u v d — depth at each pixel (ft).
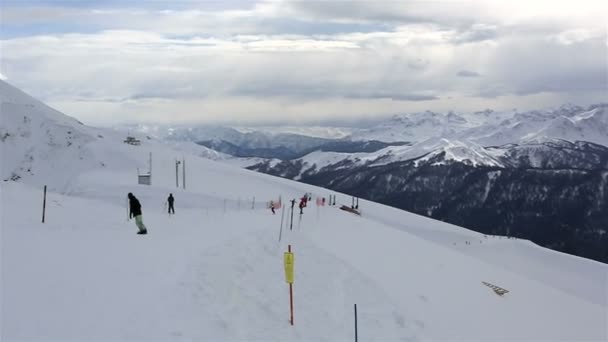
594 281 162.81
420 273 87.51
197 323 50.14
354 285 73.77
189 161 309.01
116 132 358.02
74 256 64.80
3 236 72.64
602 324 80.94
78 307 48.06
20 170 251.39
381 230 126.72
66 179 241.76
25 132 274.77
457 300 77.77
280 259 80.43
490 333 68.28
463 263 102.12
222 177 273.33
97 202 148.77
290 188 290.15
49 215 104.53
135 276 58.23
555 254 195.31
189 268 63.16
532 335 70.54
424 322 66.54
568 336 73.10
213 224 104.99
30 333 42.09
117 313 48.01
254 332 53.06
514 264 176.55
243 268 69.97
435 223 280.51
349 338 58.23
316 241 99.40
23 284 51.72
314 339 55.93
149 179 216.54
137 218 86.89
